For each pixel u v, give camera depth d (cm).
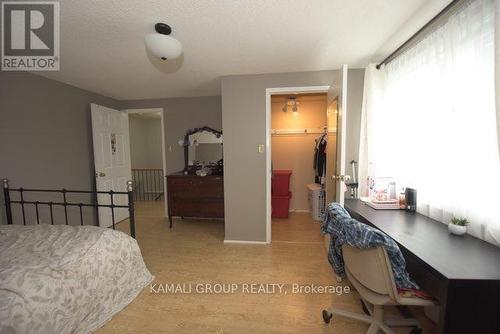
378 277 116
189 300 180
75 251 148
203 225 355
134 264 192
